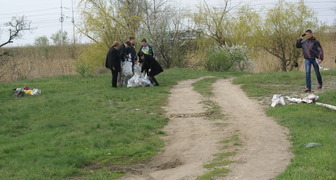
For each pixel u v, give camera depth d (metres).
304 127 9.29
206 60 28.42
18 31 27.42
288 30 28.78
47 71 29.66
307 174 5.74
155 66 17.69
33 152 8.48
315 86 15.89
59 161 7.77
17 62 29.33
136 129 10.25
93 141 9.16
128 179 6.87
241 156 7.43
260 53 32.34
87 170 7.54
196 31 31.75
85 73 23.03
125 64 17.64
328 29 29.22
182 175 6.72
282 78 18.50
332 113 11.23
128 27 30.09
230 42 32.22
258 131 9.44
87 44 30.34
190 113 12.10
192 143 8.95
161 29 29.97
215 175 6.34
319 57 14.42
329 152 6.76
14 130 10.95
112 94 15.20
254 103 13.23
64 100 14.36
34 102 14.34
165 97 14.70
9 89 16.98
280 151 7.61
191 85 18.36
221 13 32.25
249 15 31.39
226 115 11.68
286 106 12.18
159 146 8.91
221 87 17.22
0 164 7.74
